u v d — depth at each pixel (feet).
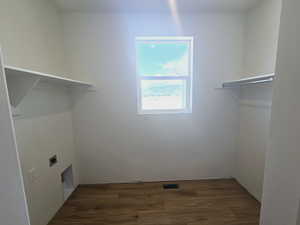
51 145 5.24
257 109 5.83
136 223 4.90
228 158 7.30
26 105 4.14
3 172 1.72
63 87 6.09
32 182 4.33
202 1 5.52
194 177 7.31
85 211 5.44
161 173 7.27
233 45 6.55
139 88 6.95
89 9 5.91
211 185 6.90
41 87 4.77
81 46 6.30
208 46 6.51
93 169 7.08
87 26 6.21
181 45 6.81
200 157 7.25
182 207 5.56
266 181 2.47
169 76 6.95
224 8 6.01
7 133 1.76
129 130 6.95
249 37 6.26
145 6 5.75
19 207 1.88
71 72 6.39
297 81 1.89
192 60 6.61
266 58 5.42
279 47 2.16
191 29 6.37
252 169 6.17
